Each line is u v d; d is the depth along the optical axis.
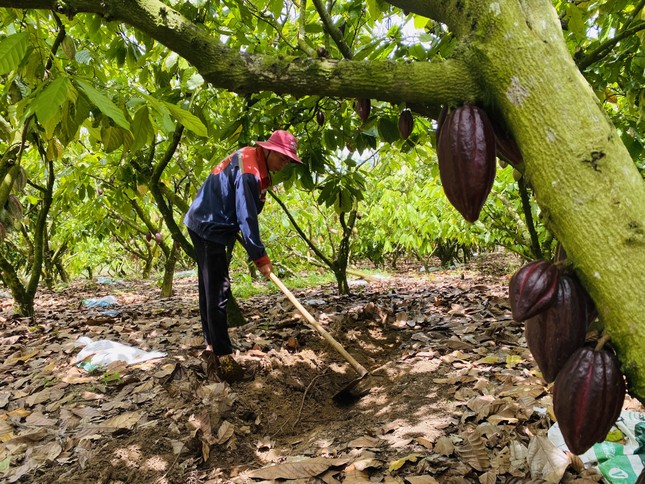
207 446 2.34
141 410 2.73
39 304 7.75
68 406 2.86
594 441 0.61
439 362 3.23
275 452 2.44
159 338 4.15
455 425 2.31
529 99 0.59
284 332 4.13
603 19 2.86
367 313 4.54
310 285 8.53
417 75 0.67
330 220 9.66
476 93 0.66
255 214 3.00
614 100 3.01
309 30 3.00
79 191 5.87
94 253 12.12
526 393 2.53
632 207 0.55
